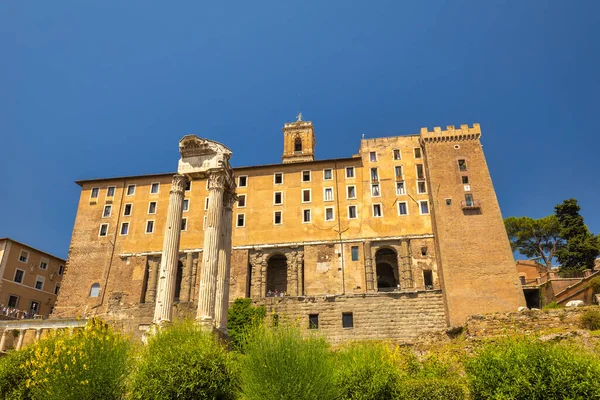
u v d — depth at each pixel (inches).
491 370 632.4
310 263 2554.1
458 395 781.3
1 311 2637.8
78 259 2812.5
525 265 3265.3
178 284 2805.1
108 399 681.6
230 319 2273.6
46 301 3083.2
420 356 1469.0
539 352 618.5
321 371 692.1
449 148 2519.7
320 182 2763.3
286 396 654.5
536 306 2297.0
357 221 2613.2
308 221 2667.3
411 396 776.9
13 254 2883.9
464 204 2351.1
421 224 2544.3
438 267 2372.0
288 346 705.0
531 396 584.4
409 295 2268.7
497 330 1609.3
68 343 732.0
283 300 2324.1
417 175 2677.2
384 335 2210.9
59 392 662.5
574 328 1470.2
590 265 2694.4
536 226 3376.0
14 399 740.0
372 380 749.9
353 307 2279.8
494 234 2268.7
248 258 2620.6
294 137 3634.4
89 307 2672.2
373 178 2714.1
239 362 751.7
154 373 685.9
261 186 2805.1
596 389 558.9
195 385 678.5
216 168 1392.7
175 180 1405.0
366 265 2487.7
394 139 2802.7
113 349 727.1
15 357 808.3
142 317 2251.5
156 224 2819.9
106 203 2933.1
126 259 2758.4
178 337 786.8
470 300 2140.7
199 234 2733.8
